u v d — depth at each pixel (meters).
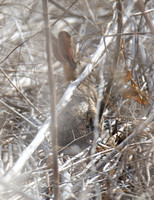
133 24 10.12
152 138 7.22
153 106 8.30
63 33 8.09
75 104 7.96
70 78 8.37
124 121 8.67
